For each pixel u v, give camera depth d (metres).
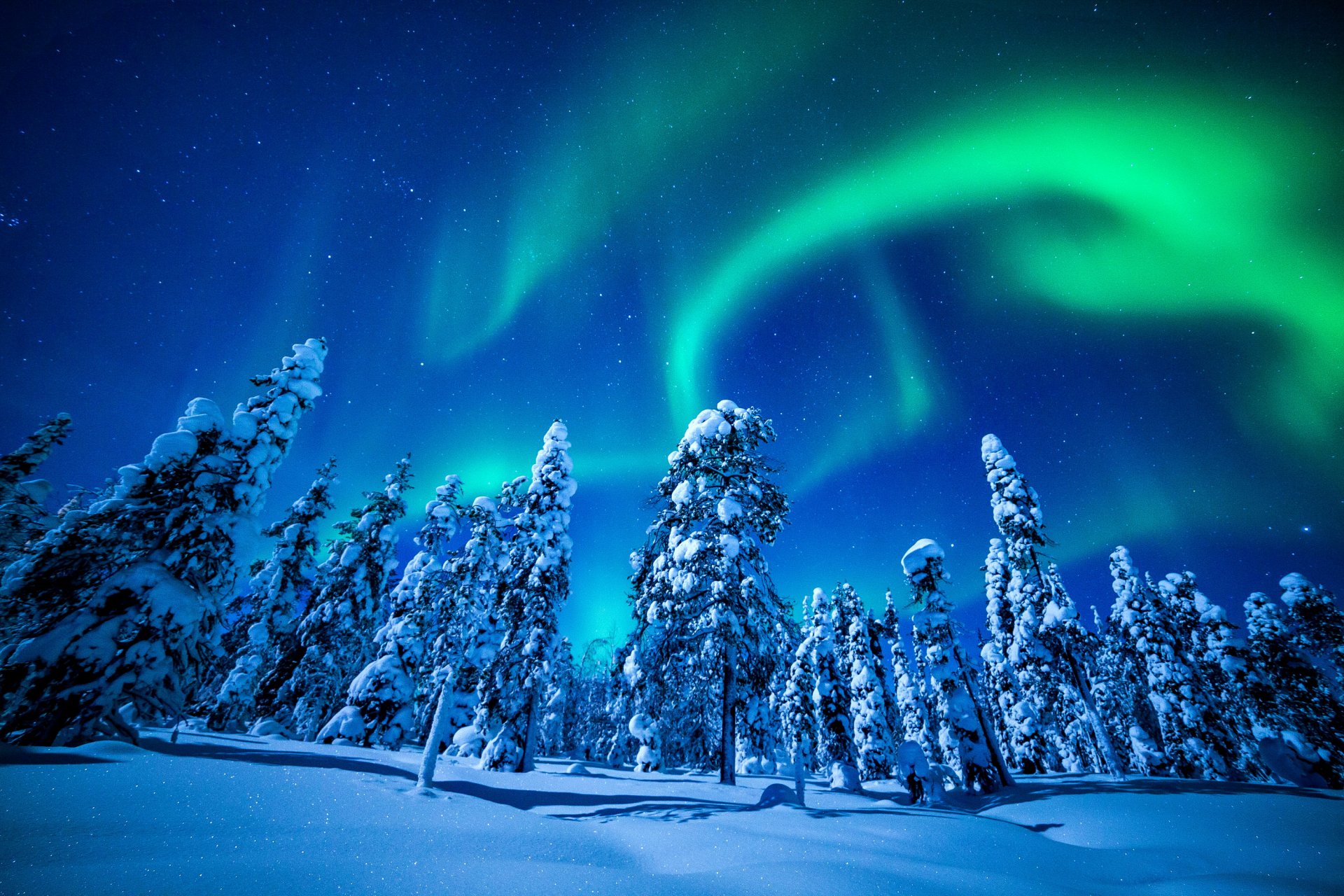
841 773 20.73
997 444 25.16
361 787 6.34
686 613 18.03
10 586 12.61
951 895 4.76
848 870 5.07
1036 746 31.00
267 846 4.11
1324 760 24.50
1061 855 7.57
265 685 24.98
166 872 3.41
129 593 12.12
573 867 4.43
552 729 39.22
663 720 22.53
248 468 14.72
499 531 28.44
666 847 5.67
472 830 5.18
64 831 3.98
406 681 22.98
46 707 10.52
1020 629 30.38
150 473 13.73
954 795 17.48
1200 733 27.38
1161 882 7.01
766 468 19.88
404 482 29.98
